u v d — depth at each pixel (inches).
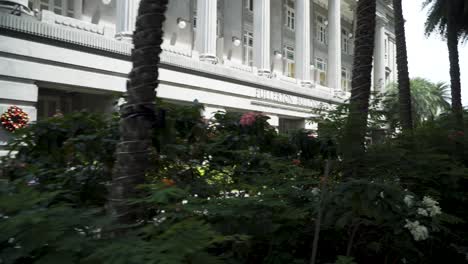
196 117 220.5
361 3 237.1
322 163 234.8
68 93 713.0
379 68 1612.9
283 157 243.6
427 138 252.8
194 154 217.8
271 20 1214.9
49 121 191.6
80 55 610.2
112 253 76.8
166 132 183.5
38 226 75.7
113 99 220.5
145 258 76.0
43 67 567.2
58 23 642.8
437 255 198.5
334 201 144.9
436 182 199.3
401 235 155.8
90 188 171.6
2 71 523.5
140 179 129.1
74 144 183.6
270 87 1039.0
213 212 129.5
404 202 149.9
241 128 253.9
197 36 890.7
